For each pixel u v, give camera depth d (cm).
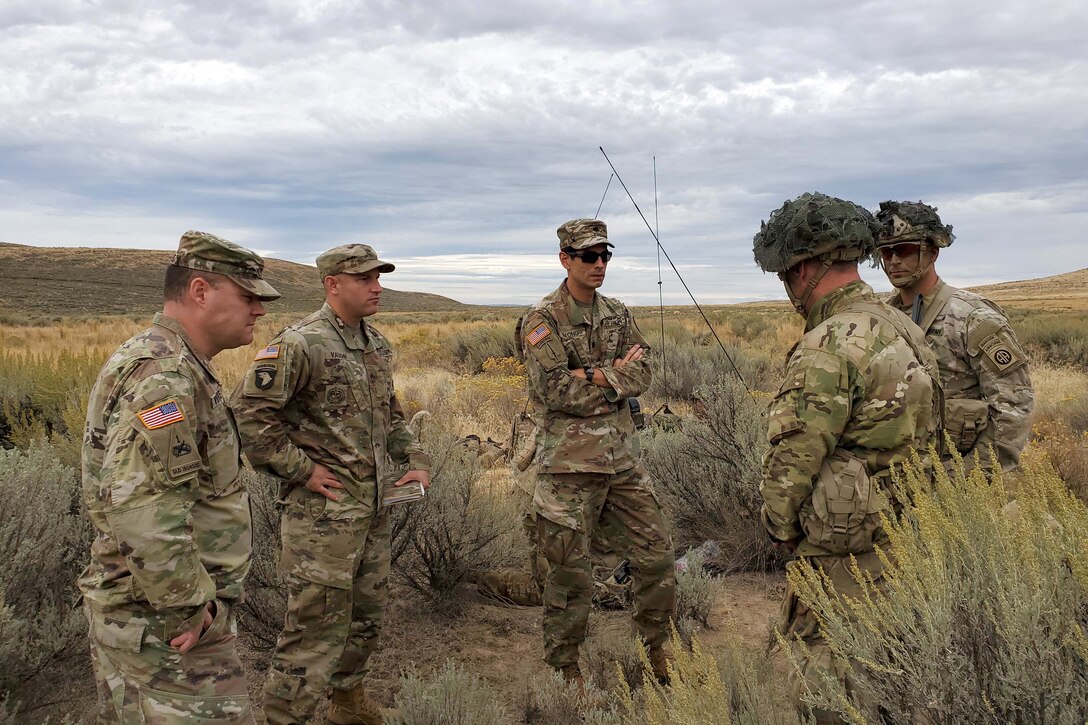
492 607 464
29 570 348
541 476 346
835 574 224
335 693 328
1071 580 174
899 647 185
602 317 353
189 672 212
